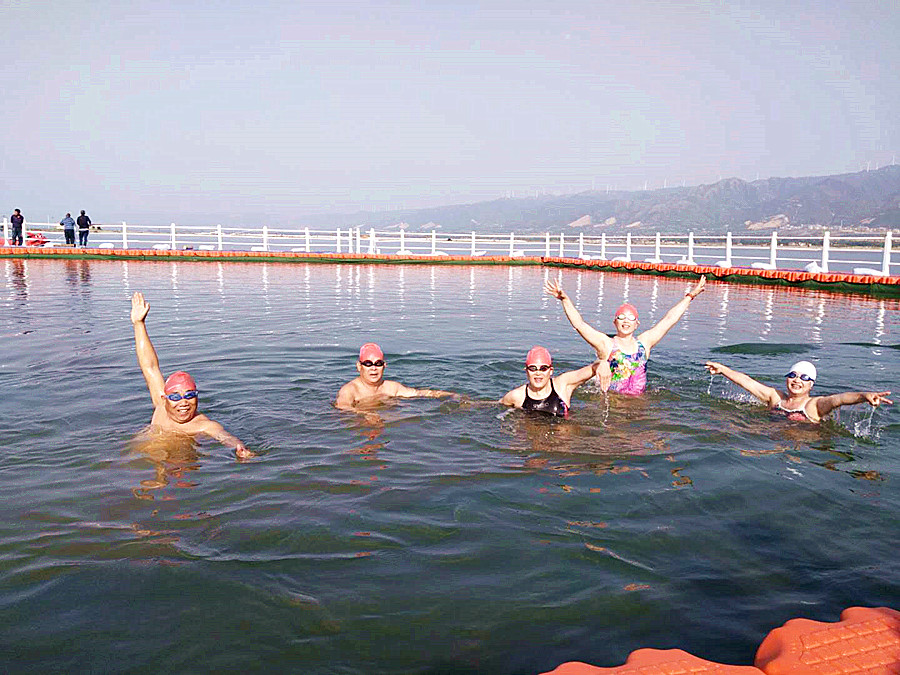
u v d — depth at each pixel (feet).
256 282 63.77
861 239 61.82
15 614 9.14
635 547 11.32
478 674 7.95
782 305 48.16
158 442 16.69
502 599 9.60
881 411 20.31
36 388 21.86
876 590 9.96
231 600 9.52
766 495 13.76
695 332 35.58
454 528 12.01
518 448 16.74
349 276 73.67
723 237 88.12
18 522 12.10
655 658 7.75
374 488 13.94
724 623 9.04
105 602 9.46
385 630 8.82
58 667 8.03
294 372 24.99
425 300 50.21
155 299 48.34
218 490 13.73
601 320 40.50
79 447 16.28
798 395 19.83
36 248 92.32
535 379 19.70
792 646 7.95
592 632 8.81
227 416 19.26
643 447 16.90
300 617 9.11
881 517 12.71
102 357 26.94
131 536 11.58
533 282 67.56
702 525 12.24
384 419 19.13
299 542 11.40
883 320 40.34
